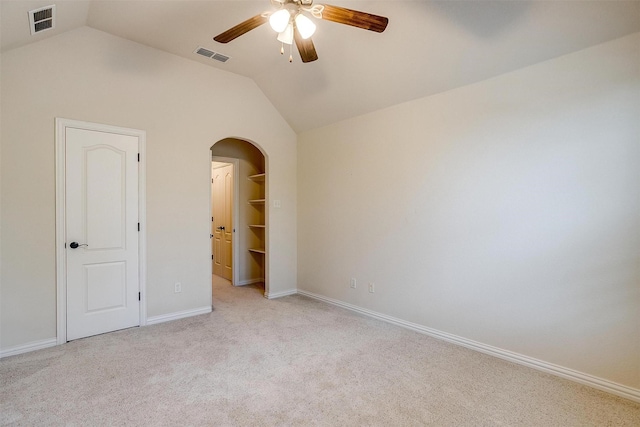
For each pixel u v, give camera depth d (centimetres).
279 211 446
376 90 331
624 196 206
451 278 292
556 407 195
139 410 190
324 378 228
